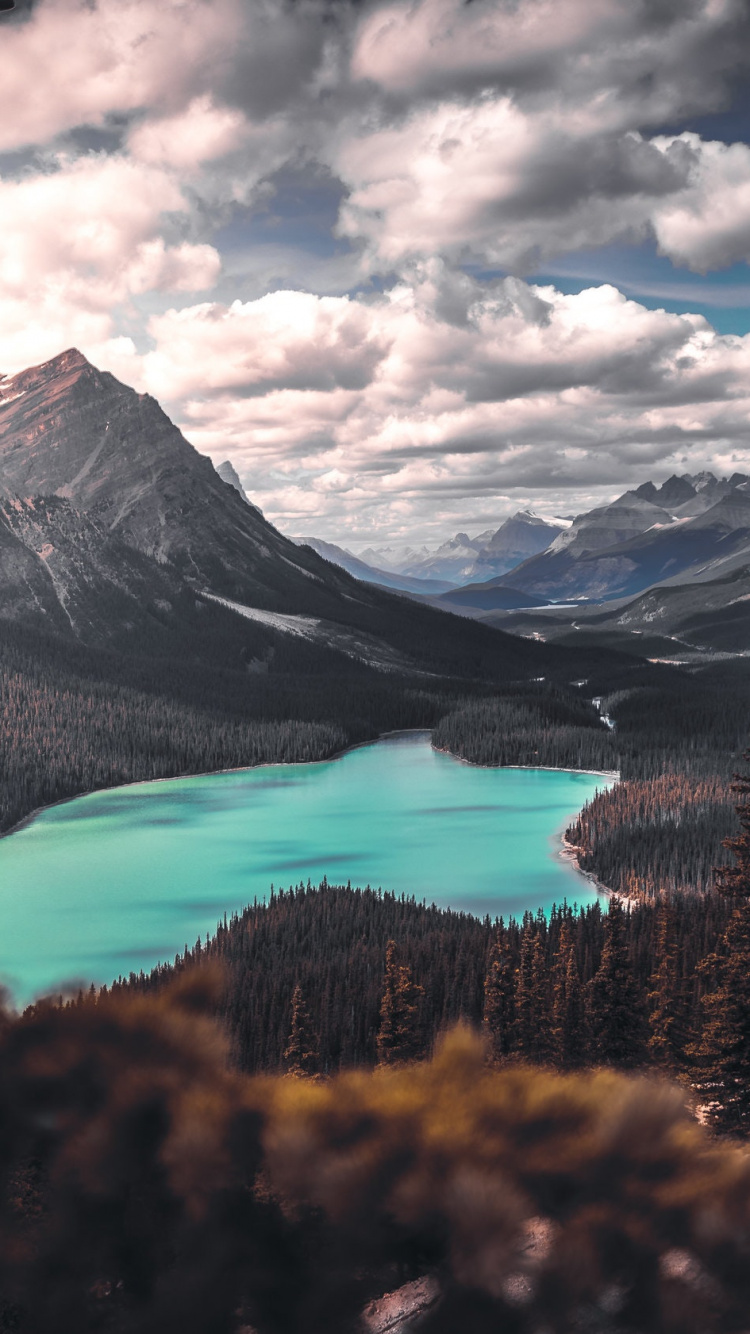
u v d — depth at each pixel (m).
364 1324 8.44
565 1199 8.95
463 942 113.44
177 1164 9.23
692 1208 8.65
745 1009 34.53
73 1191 9.17
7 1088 9.71
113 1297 8.74
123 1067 9.96
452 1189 8.77
